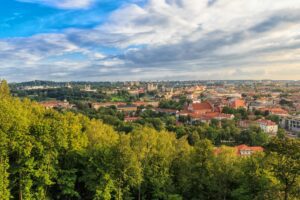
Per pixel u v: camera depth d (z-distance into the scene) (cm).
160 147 6812
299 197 4756
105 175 5712
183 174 6328
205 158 6172
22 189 5406
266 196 5028
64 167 6044
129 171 6016
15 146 5234
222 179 5991
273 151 4916
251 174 5675
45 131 5547
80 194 6394
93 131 7556
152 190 6519
